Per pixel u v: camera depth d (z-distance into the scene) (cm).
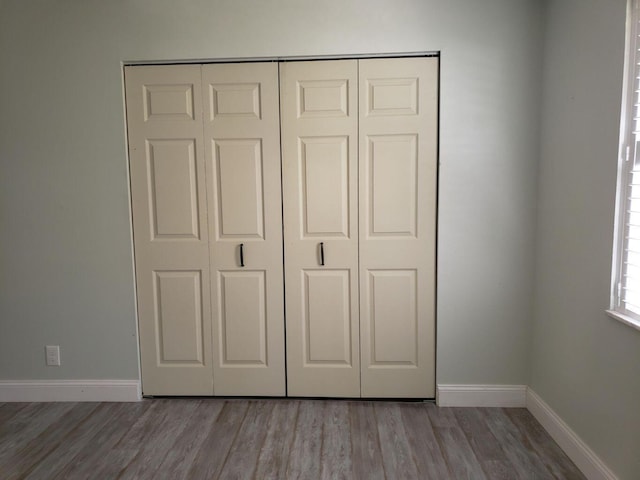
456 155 248
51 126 257
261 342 268
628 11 171
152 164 260
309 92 252
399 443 224
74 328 269
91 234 263
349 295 263
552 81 229
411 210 255
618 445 176
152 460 213
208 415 253
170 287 266
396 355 264
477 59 242
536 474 200
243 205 260
